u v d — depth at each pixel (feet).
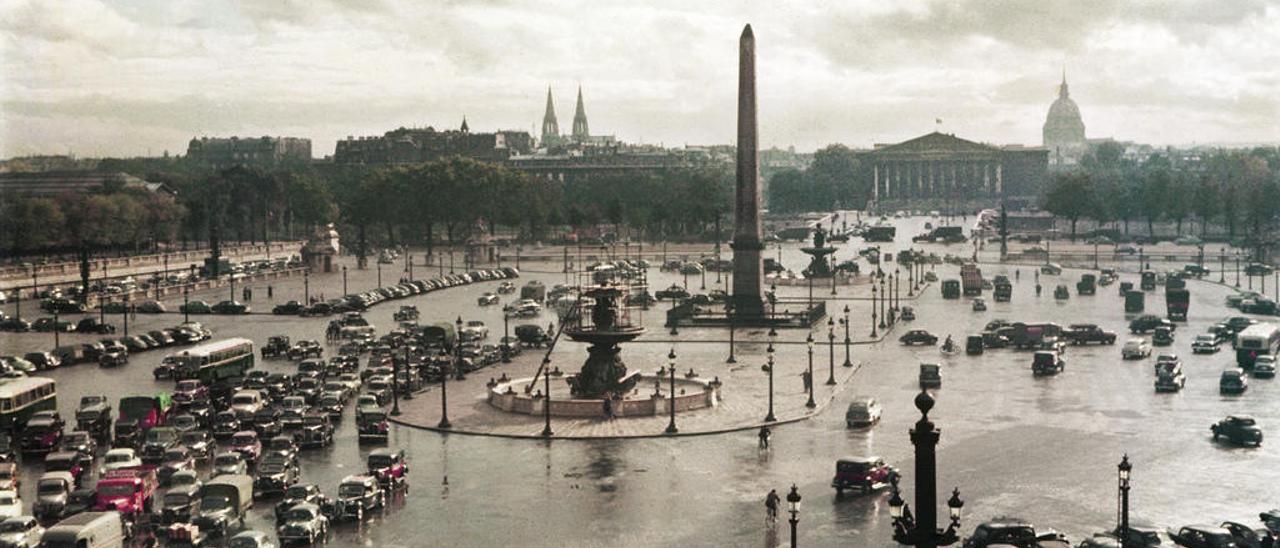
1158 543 289.94
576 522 333.01
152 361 627.46
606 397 463.83
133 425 431.02
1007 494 355.15
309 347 634.43
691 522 332.19
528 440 433.89
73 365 615.16
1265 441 424.05
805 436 436.76
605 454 411.34
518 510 345.10
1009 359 625.41
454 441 433.89
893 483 331.16
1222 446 416.67
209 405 474.49
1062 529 320.50
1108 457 400.88
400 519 336.90
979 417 467.93
